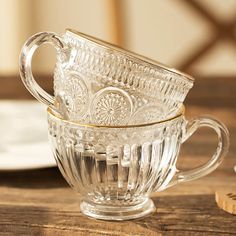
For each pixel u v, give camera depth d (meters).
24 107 0.88
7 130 0.81
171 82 0.60
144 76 0.59
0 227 0.63
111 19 1.26
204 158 0.76
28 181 0.71
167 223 0.63
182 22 1.58
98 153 0.60
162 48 1.61
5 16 1.58
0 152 0.75
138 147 0.60
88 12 1.59
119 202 0.63
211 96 0.94
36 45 0.60
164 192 0.69
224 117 0.87
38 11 1.59
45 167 0.71
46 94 0.61
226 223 0.63
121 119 0.60
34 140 0.78
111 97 0.59
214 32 1.29
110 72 0.59
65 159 0.62
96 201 0.63
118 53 0.58
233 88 0.96
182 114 0.62
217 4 1.55
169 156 0.62
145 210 0.64
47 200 0.67
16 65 1.61
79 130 0.60
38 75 1.01
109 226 0.62
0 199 0.67
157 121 0.60
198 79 0.99
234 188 0.69
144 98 0.59
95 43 0.58
